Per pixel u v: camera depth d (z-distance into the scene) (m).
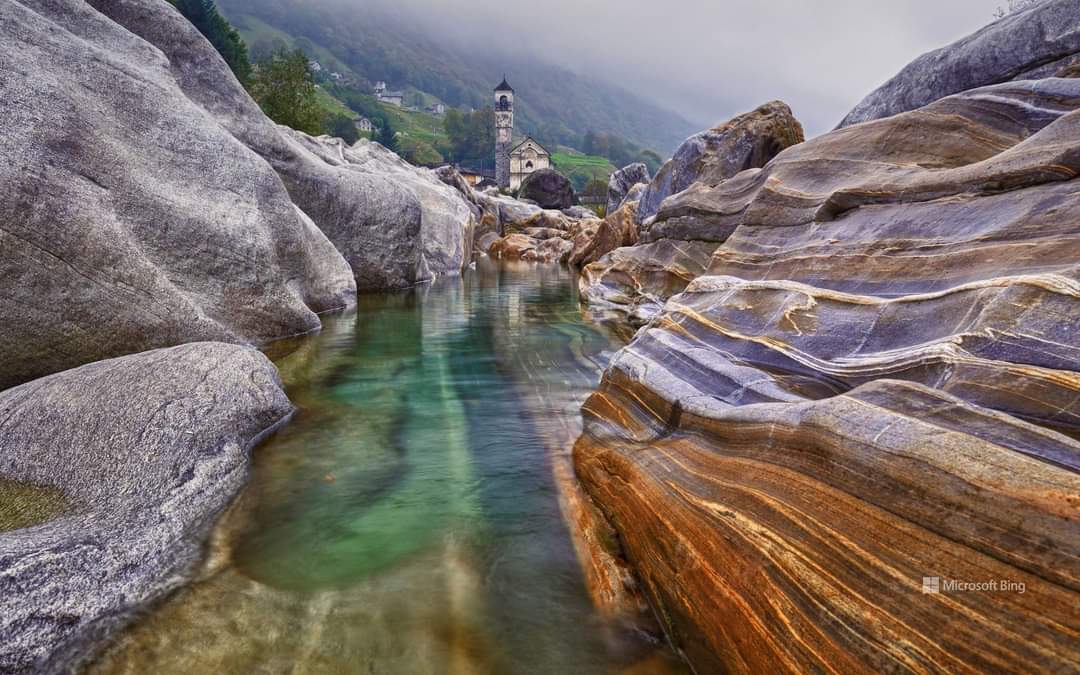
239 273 8.59
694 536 3.33
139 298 6.71
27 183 5.83
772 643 2.58
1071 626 1.92
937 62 9.70
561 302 15.72
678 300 7.54
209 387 5.27
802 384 4.56
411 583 3.59
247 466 4.97
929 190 5.67
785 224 7.75
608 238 24.30
